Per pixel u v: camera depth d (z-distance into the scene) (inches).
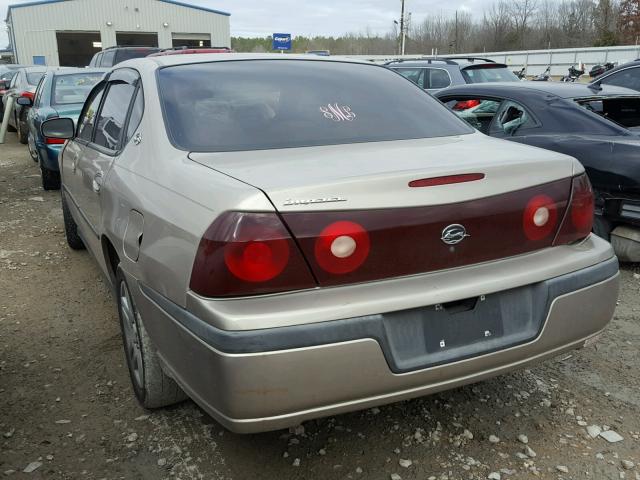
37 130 294.5
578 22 2586.1
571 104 188.9
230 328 73.1
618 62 1183.6
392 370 79.1
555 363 125.8
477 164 86.2
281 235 74.3
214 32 1533.0
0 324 148.4
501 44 2630.4
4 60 1759.4
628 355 129.0
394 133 108.7
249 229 73.8
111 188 110.0
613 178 164.2
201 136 99.0
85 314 153.8
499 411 108.9
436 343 82.6
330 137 103.5
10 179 346.3
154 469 94.9
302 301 75.8
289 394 74.9
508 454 97.3
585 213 95.3
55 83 333.4
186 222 80.3
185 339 79.1
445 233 82.3
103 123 138.0
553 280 89.4
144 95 112.7
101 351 133.3
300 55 131.7
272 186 76.4
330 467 94.9
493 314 86.7
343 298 77.1
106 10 1437.0
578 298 91.5
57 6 1405.0
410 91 126.1
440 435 102.3
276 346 73.3
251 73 117.0
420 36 2768.2
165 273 83.3
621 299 158.2
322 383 75.9
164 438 102.2
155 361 101.2
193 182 84.5
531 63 1448.1
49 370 125.3
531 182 89.4
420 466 94.8
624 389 116.0
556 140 179.8
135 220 95.5
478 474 93.0
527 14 2628.0
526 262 89.0
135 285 94.5
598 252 95.8
